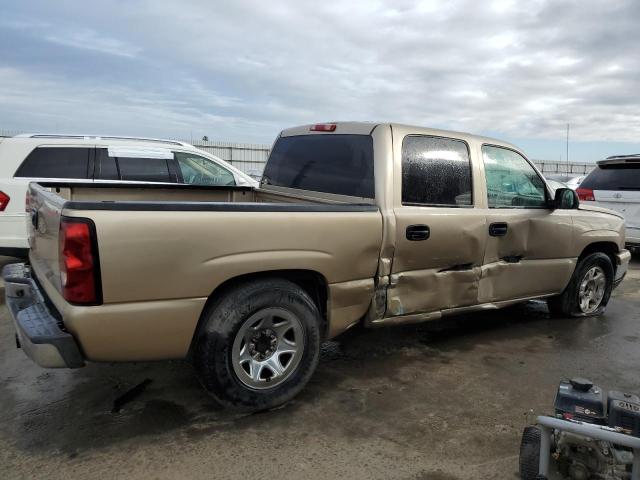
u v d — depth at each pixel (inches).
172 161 275.6
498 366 158.1
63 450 106.5
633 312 226.5
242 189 194.1
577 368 158.7
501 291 171.5
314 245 122.9
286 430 116.3
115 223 99.7
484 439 114.6
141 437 112.0
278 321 122.3
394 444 111.6
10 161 245.4
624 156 337.7
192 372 146.3
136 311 103.5
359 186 143.8
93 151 259.1
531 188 180.9
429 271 148.9
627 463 84.3
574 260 196.4
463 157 158.4
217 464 102.7
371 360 160.2
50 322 105.5
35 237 134.7
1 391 133.5
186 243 106.5
